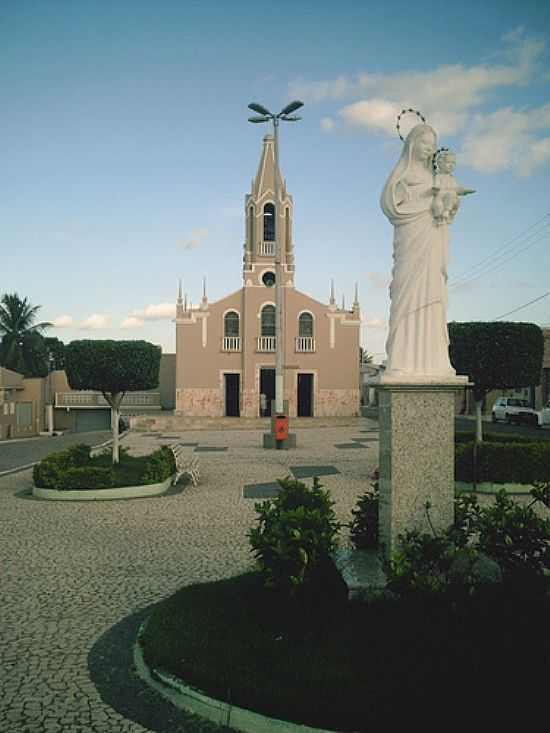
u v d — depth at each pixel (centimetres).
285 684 466
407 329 636
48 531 1080
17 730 461
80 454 1658
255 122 2530
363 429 3294
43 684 531
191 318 3972
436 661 475
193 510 1246
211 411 3962
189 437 2958
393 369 632
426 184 646
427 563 568
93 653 591
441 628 520
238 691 467
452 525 618
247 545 967
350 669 477
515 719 410
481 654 480
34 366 5638
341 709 431
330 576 638
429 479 619
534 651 483
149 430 3450
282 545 613
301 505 686
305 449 2319
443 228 650
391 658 487
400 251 649
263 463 1933
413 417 618
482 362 1386
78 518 1184
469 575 562
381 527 642
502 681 446
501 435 1692
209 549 948
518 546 604
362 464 1866
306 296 4022
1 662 574
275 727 434
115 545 980
